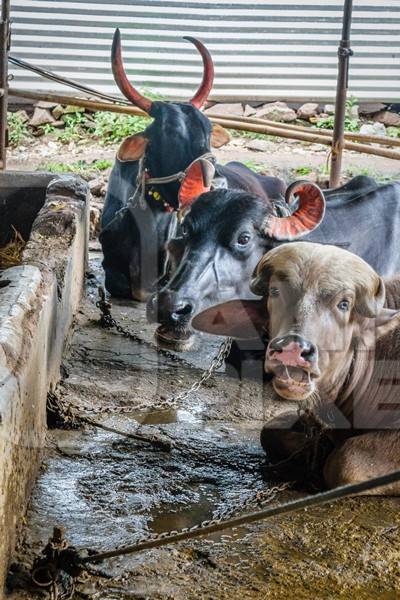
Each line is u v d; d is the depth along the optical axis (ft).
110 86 45.75
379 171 39.01
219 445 20.51
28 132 45.19
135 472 19.20
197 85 45.91
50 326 20.98
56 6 44.75
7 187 29.22
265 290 18.43
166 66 45.73
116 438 20.58
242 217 22.41
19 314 17.89
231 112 45.80
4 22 31.65
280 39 45.21
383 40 45.06
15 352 16.60
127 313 27.99
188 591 15.17
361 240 23.93
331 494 13.03
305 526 17.24
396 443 18.39
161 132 27.25
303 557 16.25
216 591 15.19
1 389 15.11
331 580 15.58
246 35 45.21
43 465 19.21
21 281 19.75
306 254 18.02
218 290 22.44
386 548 16.55
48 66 45.39
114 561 15.90
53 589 14.78
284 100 46.09
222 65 45.65
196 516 17.61
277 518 17.51
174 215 27.78
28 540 16.43
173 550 16.31
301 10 44.80
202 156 27.02
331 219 23.82
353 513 17.74
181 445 20.40
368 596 15.20
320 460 19.19
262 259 18.58
